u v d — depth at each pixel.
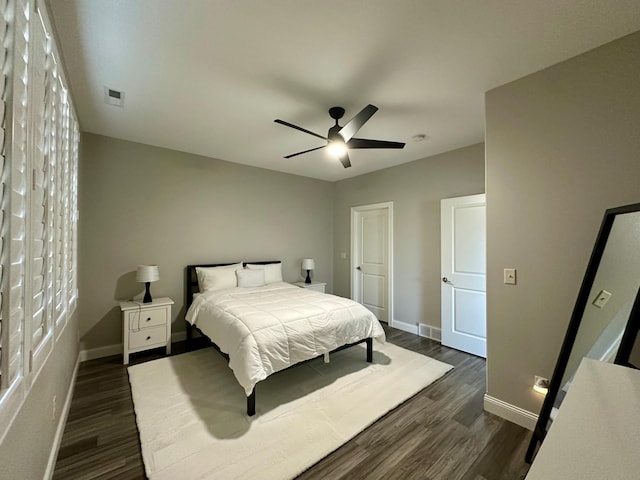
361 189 4.98
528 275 1.96
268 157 4.01
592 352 1.53
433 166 3.87
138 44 1.71
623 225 1.48
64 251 1.82
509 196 2.06
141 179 3.43
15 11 0.88
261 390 2.42
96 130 3.03
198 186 3.89
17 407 0.95
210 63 1.90
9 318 0.88
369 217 4.97
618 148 1.62
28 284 1.04
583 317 1.61
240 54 1.81
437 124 2.86
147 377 2.62
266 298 3.24
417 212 4.08
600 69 1.68
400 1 1.40
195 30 1.60
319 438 1.82
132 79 2.07
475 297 3.29
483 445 1.79
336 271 5.50
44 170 1.29
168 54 1.81
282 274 4.82
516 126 2.03
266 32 1.62
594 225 1.69
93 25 1.55
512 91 2.07
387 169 4.52
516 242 2.02
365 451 1.73
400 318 4.30
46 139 1.33
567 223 1.80
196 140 3.34
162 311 3.15
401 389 2.45
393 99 2.36
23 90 0.98
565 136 1.81
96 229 3.12
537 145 1.93
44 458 1.38
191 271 3.76
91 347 3.07
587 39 1.64
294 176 5.00
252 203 4.46
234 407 2.16
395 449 1.75
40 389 1.29
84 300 3.03
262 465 1.60
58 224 1.61
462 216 3.44
